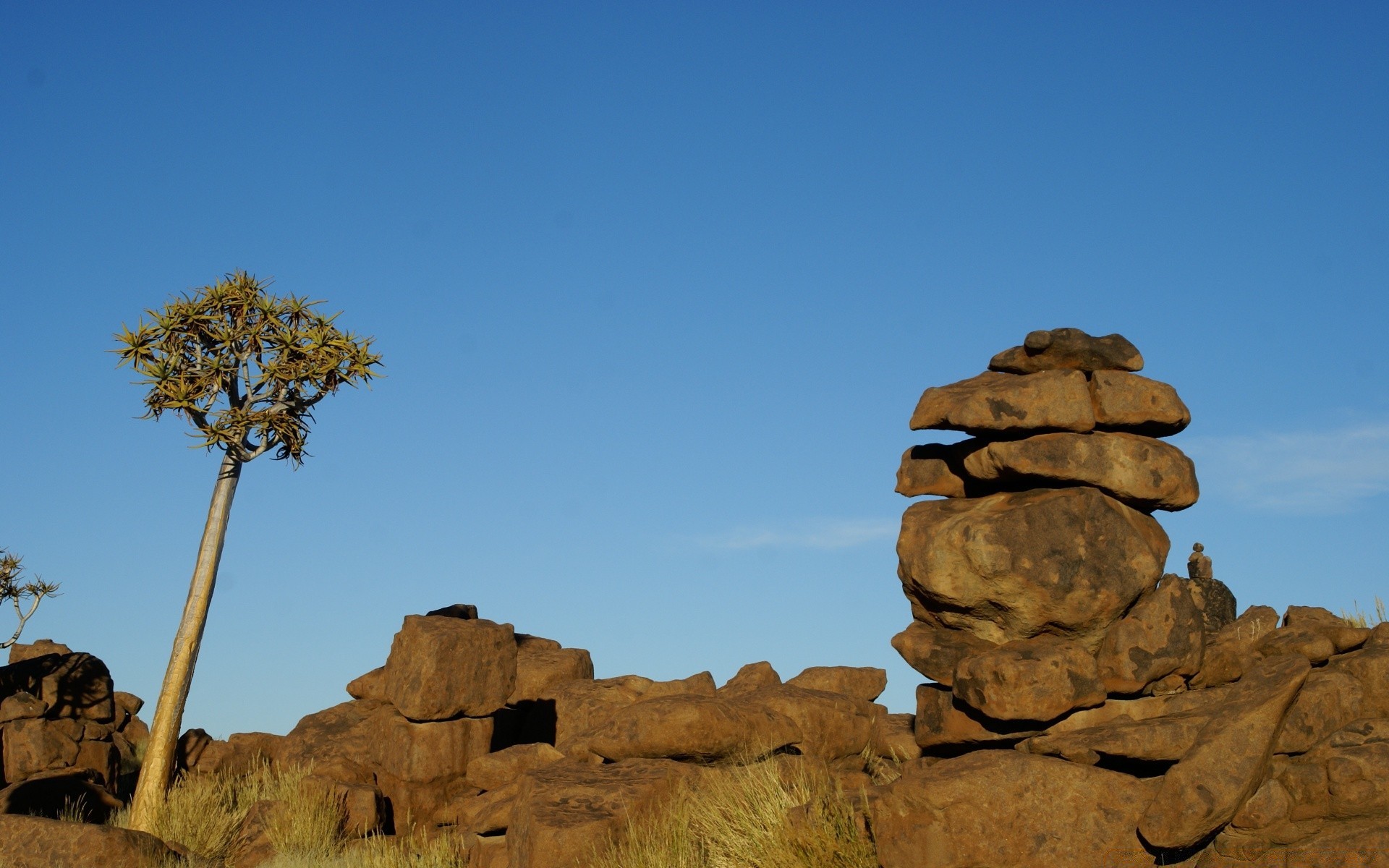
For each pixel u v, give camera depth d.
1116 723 10.05
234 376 17.59
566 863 10.98
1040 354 11.09
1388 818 9.20
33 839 13.27
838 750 14.18
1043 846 9.34
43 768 17.11
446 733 15.44
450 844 13.48
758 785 11.52
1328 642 10.30
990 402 10.86
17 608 22.02
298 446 17.41
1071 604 10.38
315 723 18.59
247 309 17.48
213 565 17.19
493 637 15.94
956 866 9.39
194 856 14.45
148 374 16.98
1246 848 9.34
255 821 14.91
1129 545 10.52
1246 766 9.16
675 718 12.54
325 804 14.67
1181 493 10.87
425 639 15.39
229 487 17.34
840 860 10.30
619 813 11.52
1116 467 10.67
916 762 11.23
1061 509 10.52
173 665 16.78
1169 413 10.78
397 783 15.38
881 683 17.44
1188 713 9.94
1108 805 9.41
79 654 18.86
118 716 19.80
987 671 10.19
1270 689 9.53
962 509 11.31
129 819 16.33
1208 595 13.77
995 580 10.55
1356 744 9.52
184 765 18.34
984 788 9.45
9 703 17.31
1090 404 10.84
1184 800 9.12
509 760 14.91
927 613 11.39
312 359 17.44
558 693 17.91
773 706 13.91
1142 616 10.31
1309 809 9.45
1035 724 10.32
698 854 11.09
